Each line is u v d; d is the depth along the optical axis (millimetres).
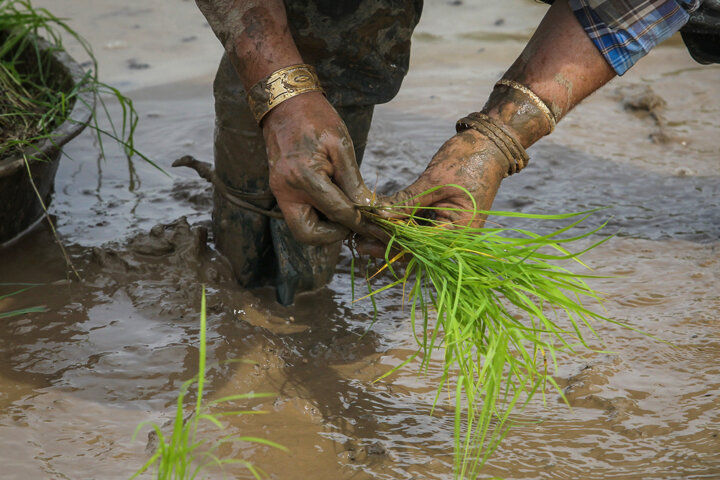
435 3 10836
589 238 5992
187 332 4766
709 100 8211
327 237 3875
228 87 4812
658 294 5309
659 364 4645
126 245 5434
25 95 6383
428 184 3934
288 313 5156
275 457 3906
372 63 4762
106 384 4355
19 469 3746
